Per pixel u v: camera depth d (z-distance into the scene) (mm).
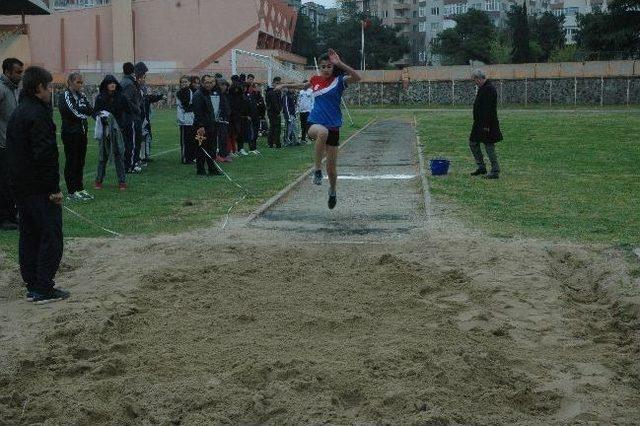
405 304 6840
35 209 6965
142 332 6176
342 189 14266
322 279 7656
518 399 4922
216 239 9516
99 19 67812
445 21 120812
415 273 7867
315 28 107500
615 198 12703
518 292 7277
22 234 7168
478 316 6488
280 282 7539
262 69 63906
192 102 15750
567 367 5523
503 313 6715
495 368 5387
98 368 5332
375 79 66875
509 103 62844
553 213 11242
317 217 11203
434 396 4824
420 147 22812
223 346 5773
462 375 5188
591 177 15500
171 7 67625
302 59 77000
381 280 7586
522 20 80812
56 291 7141
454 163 18234
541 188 13898
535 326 6402
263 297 7035
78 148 12547
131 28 67375
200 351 5684
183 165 17859
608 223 10430
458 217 10914
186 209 11828
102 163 13828
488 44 84250
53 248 7039
